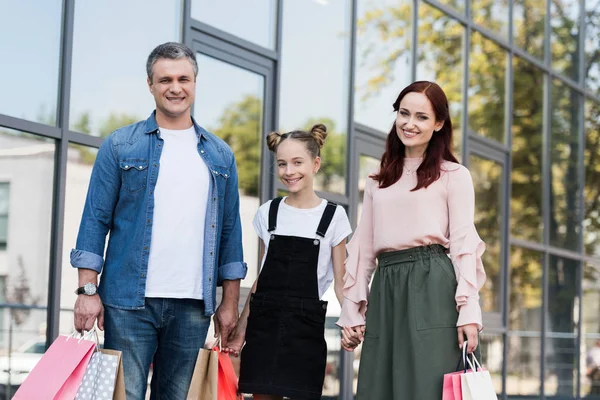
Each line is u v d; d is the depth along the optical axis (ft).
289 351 16.26
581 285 49.78
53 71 21.43
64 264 21.49
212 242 14.76
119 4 23.03
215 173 14.84
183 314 14.61
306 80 29.78
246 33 27.30
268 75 28.04
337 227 16.76
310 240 16.60
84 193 22.09
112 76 22.81
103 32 22.63
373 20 33.40
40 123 21.01
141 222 14.34
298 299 16.39
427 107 15.03
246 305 16.93
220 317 15.66
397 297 15.11
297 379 16.21
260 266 17.37
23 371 20.59
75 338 14.02
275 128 28.14
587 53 52.03
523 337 43.86
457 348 14.84
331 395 29.89
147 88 23.73
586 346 49.98
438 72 37.76
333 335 30.04
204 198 14.71
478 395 14.10
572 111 50.21
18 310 20.59
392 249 15.30
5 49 20.40
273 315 16.37
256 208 27.30
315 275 16.56
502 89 43.16
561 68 49.26
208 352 14.78
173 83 14.29
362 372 15.42
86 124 22.12
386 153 15.66
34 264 20.95
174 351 14.79
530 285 44.78
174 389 14.87
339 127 31.22
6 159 20.39
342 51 31.55
